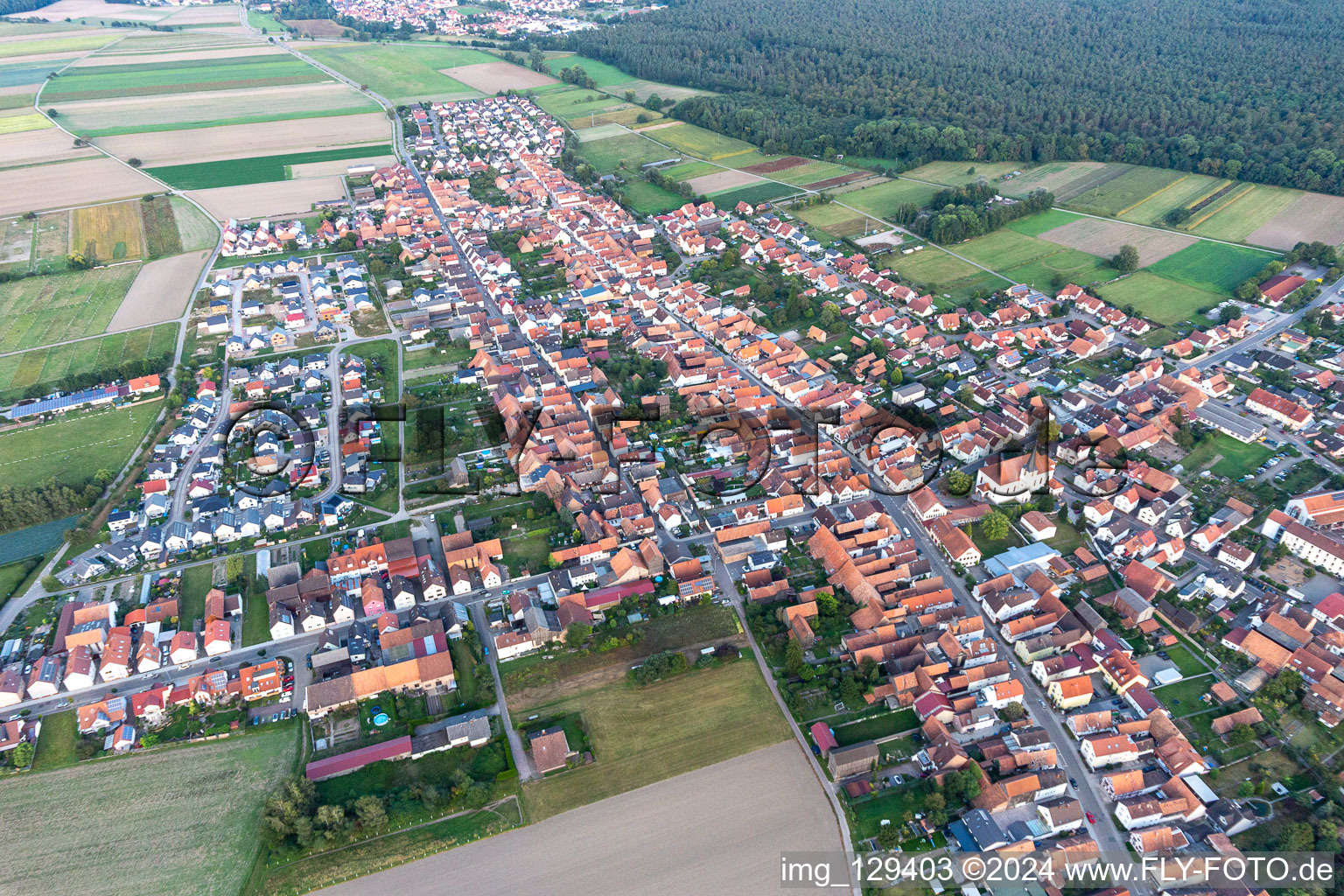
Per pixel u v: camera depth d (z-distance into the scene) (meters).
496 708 143.25
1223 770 129.25
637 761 133.38
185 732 139.75
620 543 178.50
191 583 171.12
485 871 117.50
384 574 171.25
